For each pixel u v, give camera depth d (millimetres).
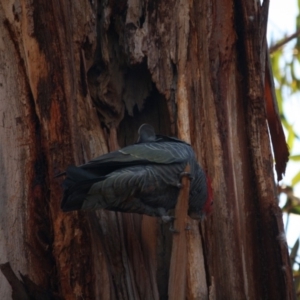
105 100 10430
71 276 9070
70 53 9805
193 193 9305
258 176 10156
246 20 10453
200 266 9664
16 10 9734
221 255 9820
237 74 10445
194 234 9789
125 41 10453
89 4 10289
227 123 10242
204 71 10359
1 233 9391
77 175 8086
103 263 9273
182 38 10391
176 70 10391
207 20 10453
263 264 9930
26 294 9000
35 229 9359
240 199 10062
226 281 9742
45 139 9391
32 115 9625
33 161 9508
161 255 10148
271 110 11617
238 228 9945
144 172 8602
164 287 9930
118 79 10609
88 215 9320
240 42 10477
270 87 11602
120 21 10547
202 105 10258
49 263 9305
